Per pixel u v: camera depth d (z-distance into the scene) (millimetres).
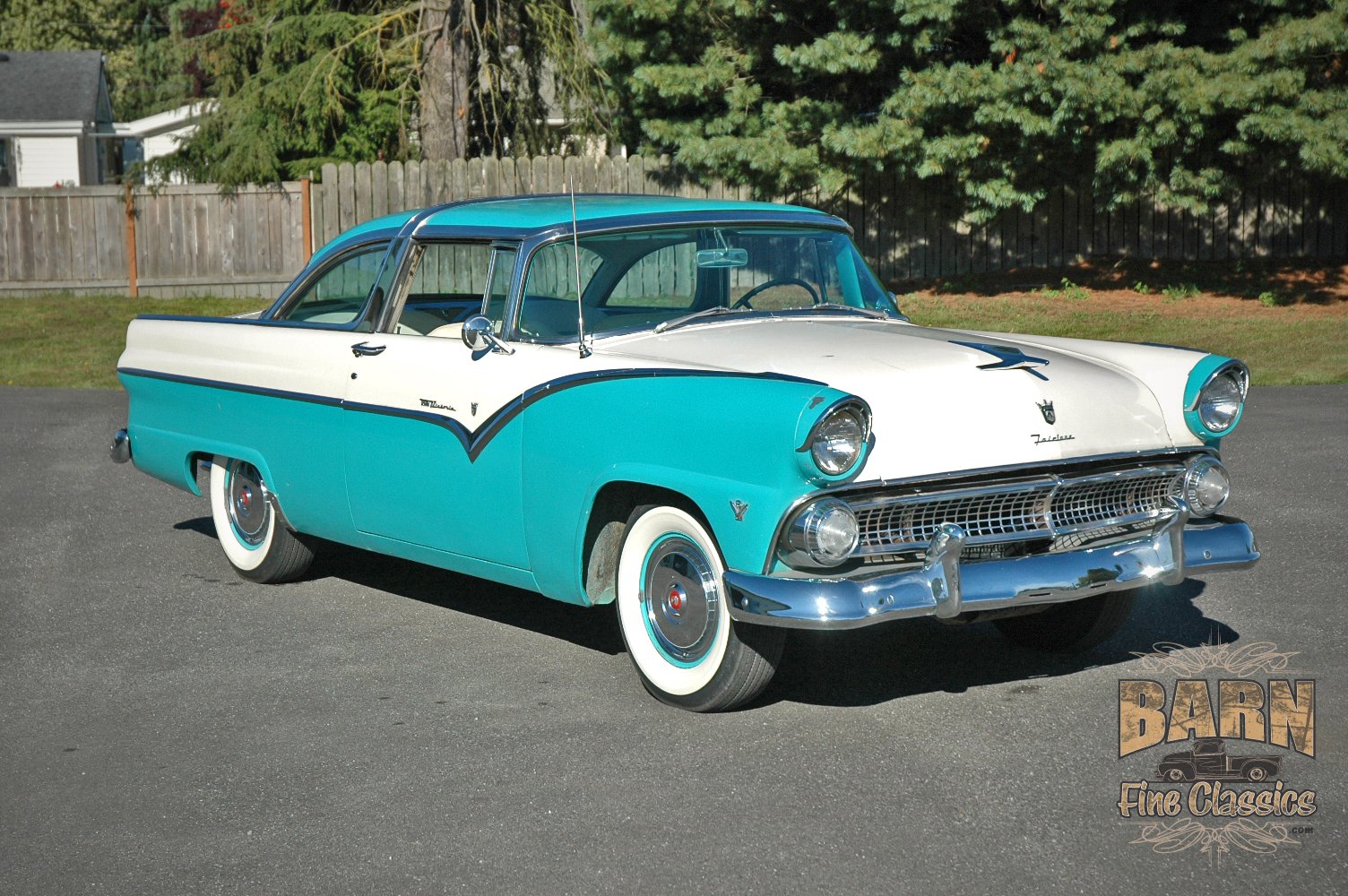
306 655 5641
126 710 5000
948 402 4578
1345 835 3787
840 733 4625
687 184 20344
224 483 6953
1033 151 16969
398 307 5926
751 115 18562
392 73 22078
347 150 22516
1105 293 19172
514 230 5508
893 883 3531
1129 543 4789
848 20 17234
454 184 20500
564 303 5398
